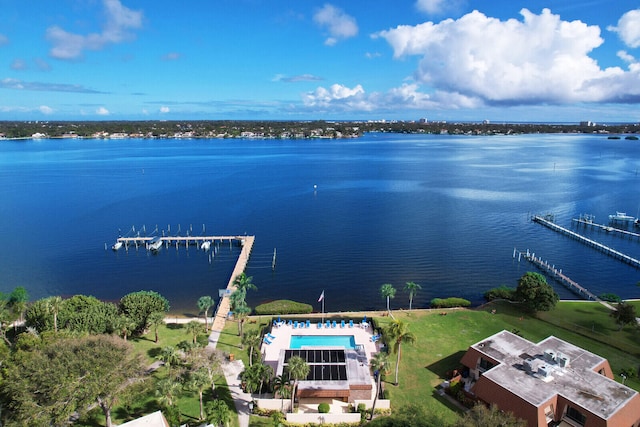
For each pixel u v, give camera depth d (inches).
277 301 3752.5
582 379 2215.8
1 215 7224.4
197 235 6230.3
